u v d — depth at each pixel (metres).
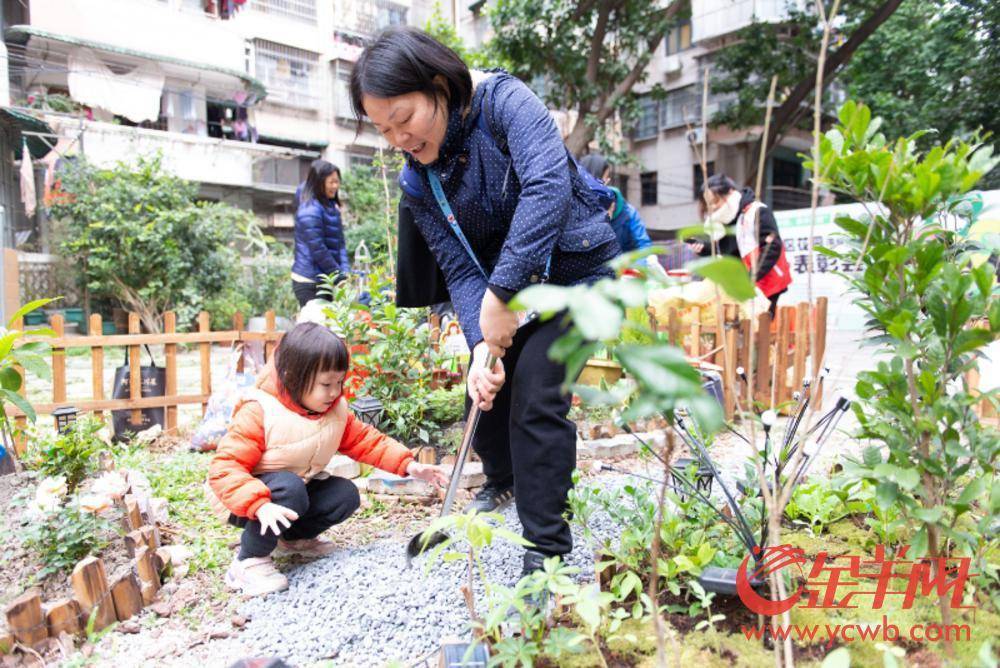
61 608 1.96
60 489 2.39
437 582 2.24
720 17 19.16
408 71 1.94
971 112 13.52
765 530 1.73
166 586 2.29
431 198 2.31
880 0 12.94
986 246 1.69
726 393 4.38
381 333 3.87
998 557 1.89
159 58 15.78
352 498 2.64
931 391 1.45
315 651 1.89
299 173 20.06
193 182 16.06
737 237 5.02
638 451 3.89
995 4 12.82
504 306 1.92
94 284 11.93
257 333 5.00
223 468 2.34
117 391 4.61
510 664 1.44
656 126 21.98
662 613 1.79
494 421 2.55
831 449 3.73
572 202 2.19
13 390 3.15
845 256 1.54
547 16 11.98
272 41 19.58
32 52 14.71
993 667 1.02
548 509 2.03
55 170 13.45
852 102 1.54
